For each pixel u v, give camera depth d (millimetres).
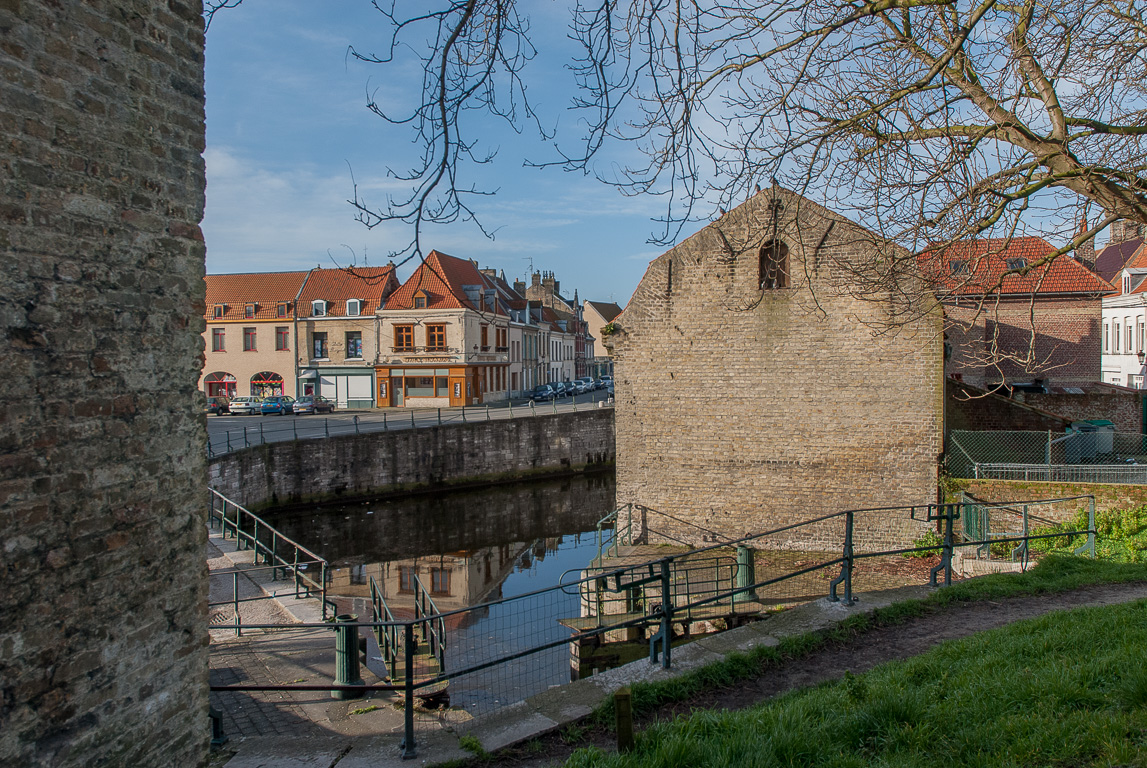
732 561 13711
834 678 6398
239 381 49375
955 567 12531
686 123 6070
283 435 31562
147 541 4422
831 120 7254
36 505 3688
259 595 11852
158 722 4523
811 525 16125
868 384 15664
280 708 7461
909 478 15508
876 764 4188
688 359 16797
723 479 16688
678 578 14047
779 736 4527
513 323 56312
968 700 4980
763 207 15977
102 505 4090
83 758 3977
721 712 5258
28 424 3639
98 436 4066
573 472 35781
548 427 34969
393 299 47312
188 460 4766
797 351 16078
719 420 16656
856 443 15812
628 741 4688
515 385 57500
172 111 4605
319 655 9117
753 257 16219
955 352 24906
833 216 15586
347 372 48156
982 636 6703
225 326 49438
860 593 8742
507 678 10719
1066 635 6258
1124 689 4738
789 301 16031
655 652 6789
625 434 17250
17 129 3572
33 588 3670
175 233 4641
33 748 3682
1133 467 15234
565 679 11094
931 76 6391
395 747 5535
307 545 24047
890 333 15242
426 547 24406
